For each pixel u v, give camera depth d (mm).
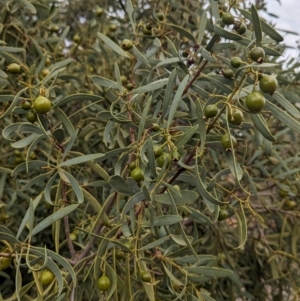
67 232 560
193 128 444
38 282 463
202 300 586
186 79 423
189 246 455
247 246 1066
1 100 513
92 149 931
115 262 521
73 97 486
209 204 486
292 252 905
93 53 1012
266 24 472
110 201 531
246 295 976
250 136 776
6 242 486
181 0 1000
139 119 527
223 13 497
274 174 868
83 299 771
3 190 794
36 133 491
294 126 412
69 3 1428
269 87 388
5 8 806
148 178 464
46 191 484
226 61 518
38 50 847
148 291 515
